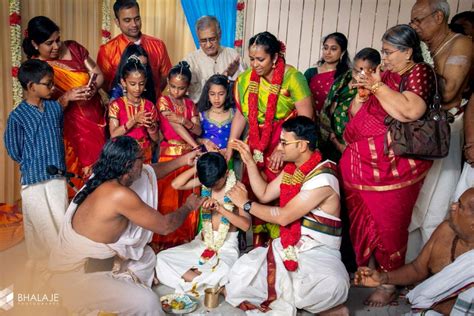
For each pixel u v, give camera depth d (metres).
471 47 2.52
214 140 3.12
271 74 2.71
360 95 2.53
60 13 3.75
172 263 2.61
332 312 2.41
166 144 3.07
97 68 3.25
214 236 2.68
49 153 2.76
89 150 3.23
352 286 2.80
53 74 2.76
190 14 4.34
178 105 3.07
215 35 3.51
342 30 4.58
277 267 2.41
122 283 2.24
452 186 2.75
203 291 2.55
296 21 4.60
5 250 3.04
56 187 2.80
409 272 2.30
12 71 3.41
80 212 2.23
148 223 2.23
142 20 4.32
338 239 2.48
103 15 3.91
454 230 2.12
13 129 2.70
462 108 2.70
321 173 2.42
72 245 2.23
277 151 2.69
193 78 3.64
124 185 2.26
